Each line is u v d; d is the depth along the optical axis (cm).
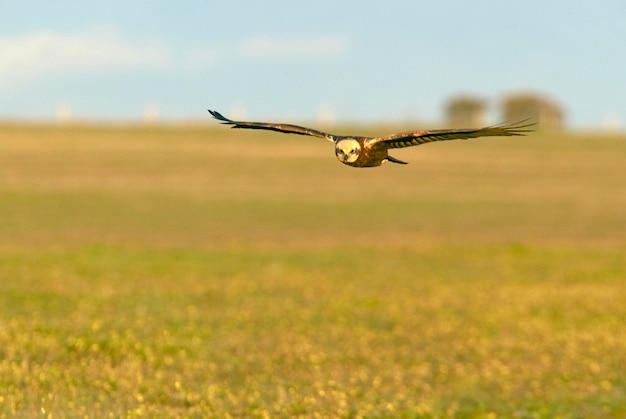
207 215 6050
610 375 1969
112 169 7906
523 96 14388
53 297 2806
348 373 1919
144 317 2475
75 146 9019
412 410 1559
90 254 4194
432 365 2058
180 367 1847
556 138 10656
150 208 6250
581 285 3531
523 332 2509
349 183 7569
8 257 3978
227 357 1986
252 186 7331
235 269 3838
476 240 5338
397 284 3512
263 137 10106
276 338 2291
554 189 7512
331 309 2833
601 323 2659
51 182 7169
